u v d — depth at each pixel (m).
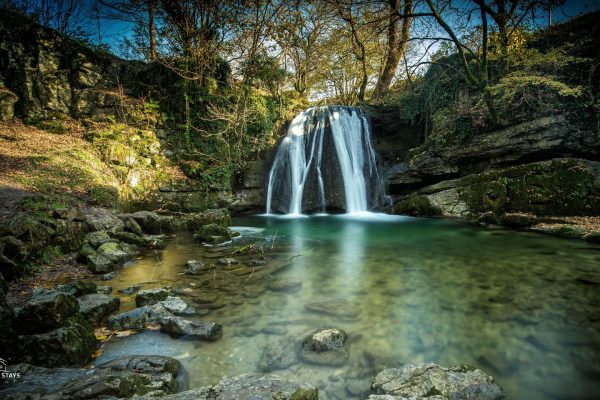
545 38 12.23
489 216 10.95
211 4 14.73
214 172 14.30
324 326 4.23
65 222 7.48
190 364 3.42
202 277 6.10
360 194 14.96
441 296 5.21
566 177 10.34
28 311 3.46
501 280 5.90
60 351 3.20
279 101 17.31
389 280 5.99
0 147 11.19
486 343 3.83
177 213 12.22
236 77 17.50
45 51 14.27
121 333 3.99
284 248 8.45
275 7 14.84
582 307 4.73
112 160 12.70
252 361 3.47
